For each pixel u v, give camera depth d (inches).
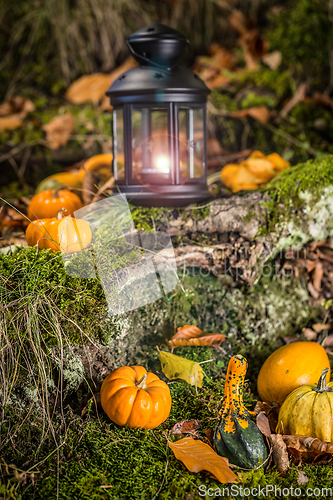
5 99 136.4
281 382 63.2
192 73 71.8
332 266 82.0
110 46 143.2
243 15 143.8
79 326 60.4
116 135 74.9
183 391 66.8
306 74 132.2
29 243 67.5
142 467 54.3
